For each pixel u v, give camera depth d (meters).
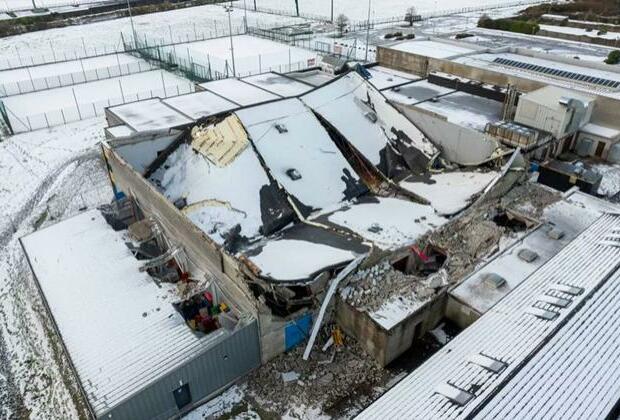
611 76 37.72
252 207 23.91
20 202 31.86
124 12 94.50
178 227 22.00
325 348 19.95
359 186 26.73
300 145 27.16
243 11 97.31
